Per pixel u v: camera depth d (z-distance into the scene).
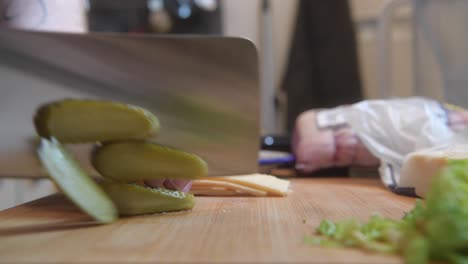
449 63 0.67
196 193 0.37
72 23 0.38
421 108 0.44
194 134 0.29
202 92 0.29
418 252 0.20
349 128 0.51
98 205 0.26
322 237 0.24
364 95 0.82
